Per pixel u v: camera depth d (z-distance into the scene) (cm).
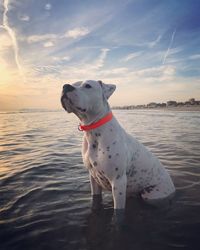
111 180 102
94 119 101
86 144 108
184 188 130
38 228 93
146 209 109
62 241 86
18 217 101
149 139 271
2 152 216
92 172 108
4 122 541
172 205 112
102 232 91
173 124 430
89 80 103
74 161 182
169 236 89
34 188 130
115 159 99
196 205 112
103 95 104
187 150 214
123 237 88
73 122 524
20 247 83
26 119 643
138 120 530
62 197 120
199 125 406
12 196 121
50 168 164
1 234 90
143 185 116
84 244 84
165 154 201
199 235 89
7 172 157
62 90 99
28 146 242
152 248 82
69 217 101
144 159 114
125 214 104
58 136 305
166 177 122
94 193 116
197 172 155
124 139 106
